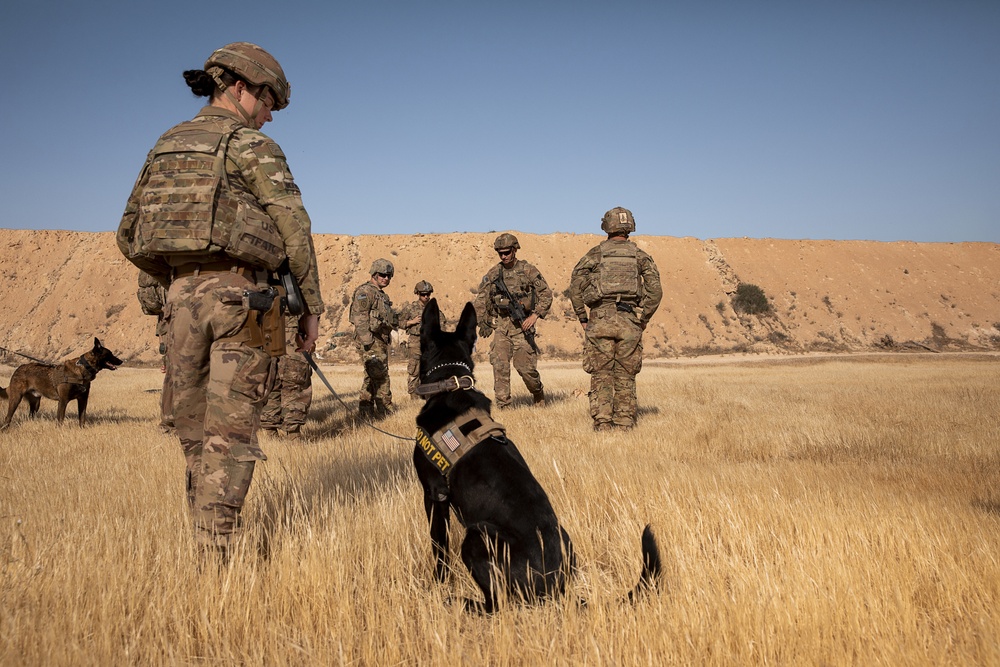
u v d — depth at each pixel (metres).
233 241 3.07
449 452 3.19
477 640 2.62
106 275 70.50
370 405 9.85
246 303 3.10
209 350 3.21
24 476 5.69
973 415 9.34
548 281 72.94
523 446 6.83
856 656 2.45
